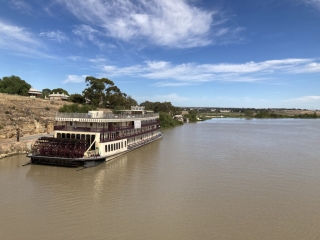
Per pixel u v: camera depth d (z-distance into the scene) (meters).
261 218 27.42
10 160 47.56
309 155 61.16
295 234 24.28
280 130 131.62
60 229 24.16
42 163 44.81
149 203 30.69
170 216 27.47
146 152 61.81
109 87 146.25
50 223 25.19
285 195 34.22
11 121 65.62
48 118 80.44
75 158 42.41
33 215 26.73
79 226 24.81
